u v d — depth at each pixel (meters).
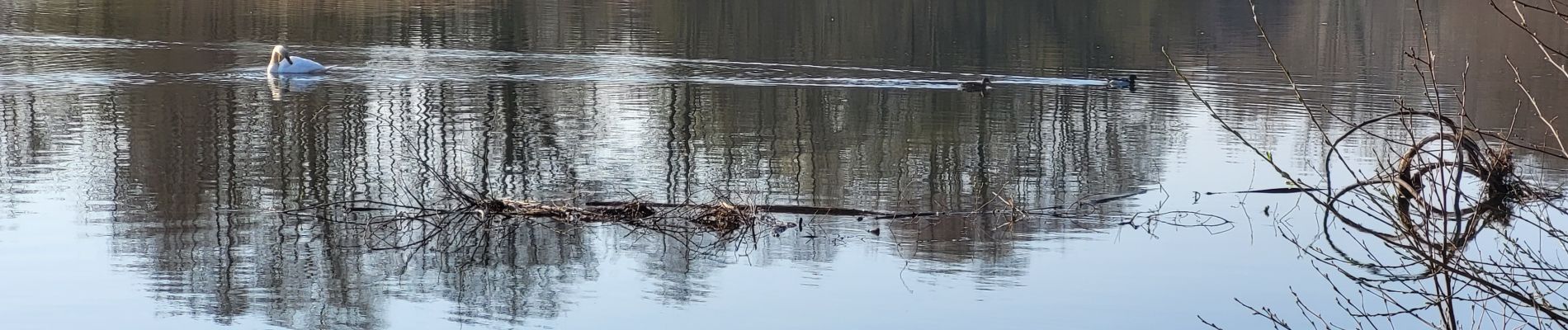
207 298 10.16
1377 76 29.47
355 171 15.96
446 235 12.50
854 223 13.24
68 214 12.98
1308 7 50.03
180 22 36.59
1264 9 48.91
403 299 10.30
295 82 25.91
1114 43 37.00
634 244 12.17
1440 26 42.84
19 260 11.15
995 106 23.81
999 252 11.98
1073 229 13.05
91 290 10.27
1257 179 16.09
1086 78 29.11
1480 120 21.88
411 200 14.21
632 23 39.81
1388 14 47.00
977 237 12.63
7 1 40.09
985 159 17.72
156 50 30.72
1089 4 49.31
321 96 23.78
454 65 29.19
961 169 16.88
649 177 15.73
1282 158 17.72
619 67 29.45
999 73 29.69
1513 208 11.95
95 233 12.25
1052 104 24.28
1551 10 5.61
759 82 27.41
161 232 12.34
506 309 9.95
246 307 9.95
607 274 11.08
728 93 25.33
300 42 33.16
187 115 20.80
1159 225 13.24
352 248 11.95
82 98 22.47
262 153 17.23
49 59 28.20
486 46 33.16
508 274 11.08
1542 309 6.50
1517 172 15.78
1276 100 25.14
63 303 9.94
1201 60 33.00
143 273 10.83
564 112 22.08
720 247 12.08
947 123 21.56
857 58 32.56
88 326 9.39
